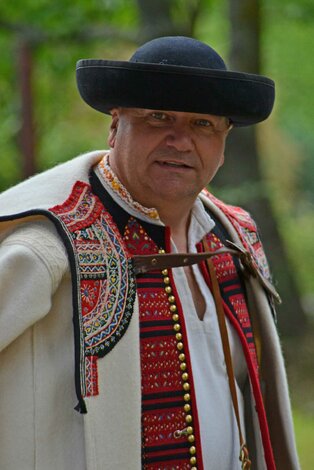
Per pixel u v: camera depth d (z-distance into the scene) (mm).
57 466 3418
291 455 4164
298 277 16469
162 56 3496
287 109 21031
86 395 3324
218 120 3594
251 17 11766
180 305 3691
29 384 3430
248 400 4043
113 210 3691
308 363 11828
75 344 3348
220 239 4066
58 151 16234
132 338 3457
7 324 3359
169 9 11430
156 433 3572
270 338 4137
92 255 3473
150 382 3578
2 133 14953
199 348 3756
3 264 3383
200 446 3639
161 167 3580
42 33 12492
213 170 3688
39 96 15953
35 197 3598
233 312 3961
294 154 27016
